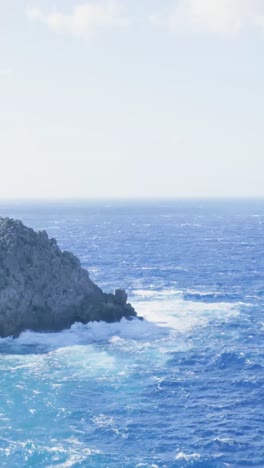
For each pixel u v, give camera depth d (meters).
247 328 80.19
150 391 56.41
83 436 46.47
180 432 47.62
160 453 43.84
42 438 45.97
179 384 58.47
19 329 73.69
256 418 50.72
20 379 58.91
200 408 52.78
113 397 54.75
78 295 79.00
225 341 73.56
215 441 46.00
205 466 42.00
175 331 77.56
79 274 80.81
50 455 43.03
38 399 53.84
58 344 70.62
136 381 58.94
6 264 75.69
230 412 51.94
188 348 70.06
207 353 68.31
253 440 46.38
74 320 77.94
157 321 82.56
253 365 64.56
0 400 53.53
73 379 59.09
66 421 49.28
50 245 82.94
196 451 44.28
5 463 41.72
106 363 64.00
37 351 68.00
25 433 46.84
